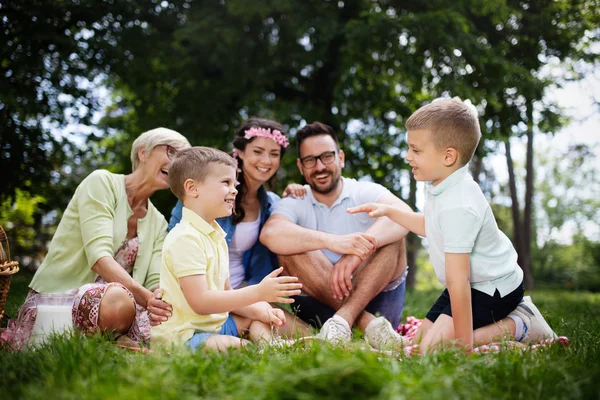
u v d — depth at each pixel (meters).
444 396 1.53
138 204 3.35
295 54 9.90
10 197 9.05
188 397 1.61
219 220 3.57
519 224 13.62
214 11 9.42
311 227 3.75
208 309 2.59
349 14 10.14
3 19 8.36
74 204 3.12
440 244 2.92
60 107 8.88
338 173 3.74
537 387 1.74
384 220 3.46
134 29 9.20
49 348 2.25
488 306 2.90
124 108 12.20
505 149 13.62
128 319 2.69
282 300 2.55
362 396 1.53
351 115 10.91
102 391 1.62
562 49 10.12
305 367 1.72
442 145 2.84
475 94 9.17
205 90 10.12
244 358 2.08
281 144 3.70
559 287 24.45
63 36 8.48
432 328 2.89
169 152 3.27
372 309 3.64
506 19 9.52
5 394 1.72
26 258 13.59
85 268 3.08
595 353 2.29
